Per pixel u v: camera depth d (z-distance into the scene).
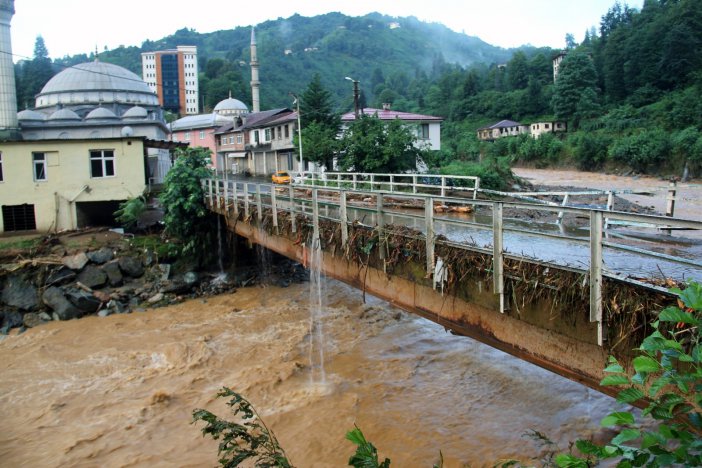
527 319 6.31
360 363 13.00
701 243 10.51
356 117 34.31
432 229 7.84
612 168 55.69
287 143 48.78
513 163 70.31
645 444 2.62
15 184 24.31
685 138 48.00
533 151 66.88
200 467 9.34
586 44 105.88
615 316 5.18
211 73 134.00
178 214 21.81
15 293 18.89
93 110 49.41
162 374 13.41
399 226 9.38
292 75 161.75
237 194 18.55
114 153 25.16
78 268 20.03
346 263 10.62
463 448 9.10
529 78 96.38
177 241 22.02
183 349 14.79
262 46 177.25
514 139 72.75
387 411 10.58
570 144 63.62
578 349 5.72
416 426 9.93
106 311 18.89
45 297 18.78
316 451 9.41
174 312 18.62
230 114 78.56
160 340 15.84
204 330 16.42
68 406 11.98
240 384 12.30
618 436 2.70
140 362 14.28
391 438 9.61
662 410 2.69
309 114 42.00
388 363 12.85
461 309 7.54
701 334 2.72
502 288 6.59
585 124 70.88
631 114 63.91
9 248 21.17
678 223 4.58
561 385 11.01
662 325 4.71
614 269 7.41
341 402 11.09
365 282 9.99
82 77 53.53
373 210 9.72
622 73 73.38
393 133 31.55
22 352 15.61
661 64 66.88
